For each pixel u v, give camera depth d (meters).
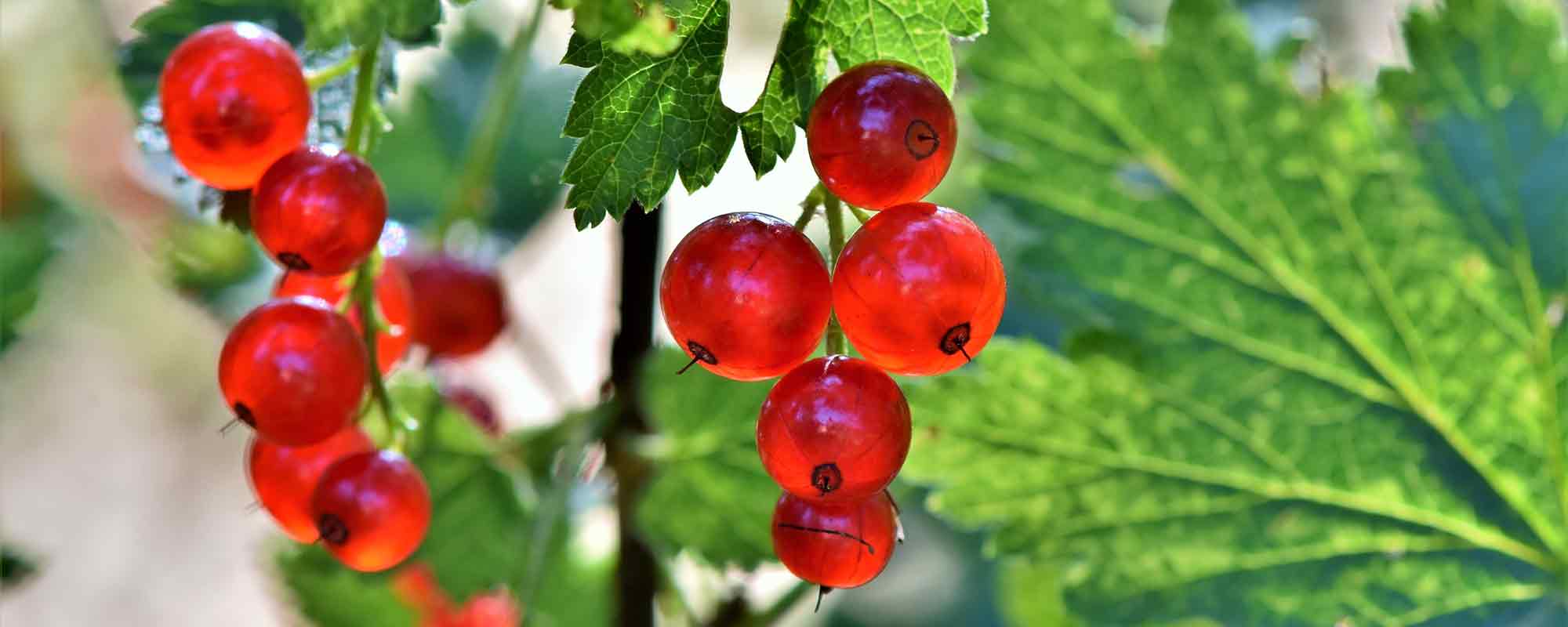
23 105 0.27
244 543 0.47
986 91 0.25
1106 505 0.25
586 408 0.26
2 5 0.27
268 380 0.21
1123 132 0.25
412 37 0.22
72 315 0.40
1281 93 0.24
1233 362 0.25
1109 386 0.24
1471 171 0.24
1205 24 0.24
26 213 0.27
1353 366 0.25
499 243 0.28
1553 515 0.24
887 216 0.19
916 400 0.24
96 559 0.45
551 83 0.29
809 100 0.20
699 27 0.20
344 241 0.21
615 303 0.25
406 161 0.29
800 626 0.31
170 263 0.26
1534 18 0.24
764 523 0.25
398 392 0.25
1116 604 0.25
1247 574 0.25
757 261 0.19
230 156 0.21
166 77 0.21
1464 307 0.24
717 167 0.20
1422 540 0.25
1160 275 0.25
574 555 0.27
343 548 0.22
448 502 0.25
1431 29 0.25
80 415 0.45
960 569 0.31
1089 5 0.25
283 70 0.21
